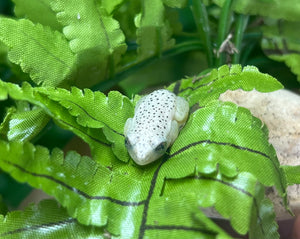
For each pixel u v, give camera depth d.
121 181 0.06
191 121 0.06
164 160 0.06
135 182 0.06
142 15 0.08
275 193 0.07
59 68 0.07
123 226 0.05
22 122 0.06
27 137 0.06
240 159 0.06
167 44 0.09
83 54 0.07
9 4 0.11
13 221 0.05
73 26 0.07
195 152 0.06
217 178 0.05
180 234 0.05
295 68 0.10
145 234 0.05
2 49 0.08
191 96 0.08
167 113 0.07
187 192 0.05
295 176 0.06
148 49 0.09
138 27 0.08
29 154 0.05
